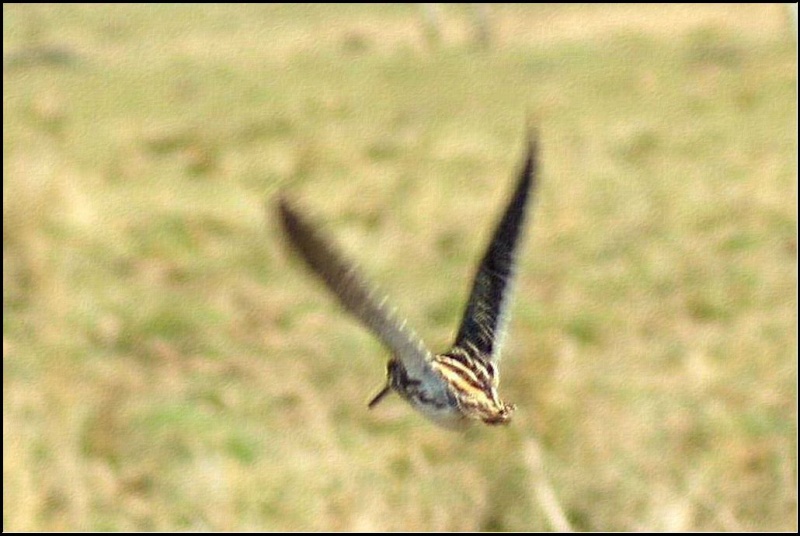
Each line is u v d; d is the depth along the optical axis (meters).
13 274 42.78
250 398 36.41
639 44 89.06
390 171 57.97
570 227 49.59
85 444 34.59
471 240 49.19
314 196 54.28
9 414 35.12
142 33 107.38
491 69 84.81
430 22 100.44
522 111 71.25
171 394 36.47
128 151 61.47
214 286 43.66
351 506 32.94
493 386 13.80
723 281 44.06
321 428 35.09
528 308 41.47
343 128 67.00
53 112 72.56
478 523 32.59
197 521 32.62
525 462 33.72
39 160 56.12
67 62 94.81
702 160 58.28
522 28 99.12
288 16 111.44
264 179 56.81
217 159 59.62
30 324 39.78
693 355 38.62
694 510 32.94
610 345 39.53
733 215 50.53
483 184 56.06
